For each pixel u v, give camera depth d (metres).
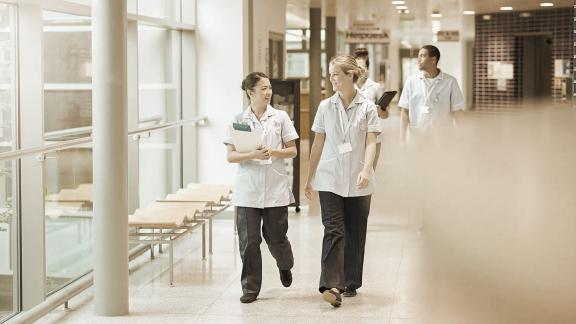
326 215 5.29
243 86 5.66
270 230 5.55
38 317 4.81
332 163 5.27
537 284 0.54
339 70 5.24
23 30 5.32
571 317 0.52
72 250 5.95
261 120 5.59
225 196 7.74
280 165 5.54
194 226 6.46
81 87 6.19
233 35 9.39
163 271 6.69
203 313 5.32
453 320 0.56
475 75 23.22
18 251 5.20
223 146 9.42
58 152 5.66
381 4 17.97
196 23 9.41
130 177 7.31
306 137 22.19
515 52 22.33
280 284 6.16
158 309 5.43
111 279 5.23
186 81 9.45
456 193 0.59
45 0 5.41
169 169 8.89
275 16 11.38
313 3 17.16
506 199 0.56
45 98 5.54
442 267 0.58
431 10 20.58
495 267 0.55
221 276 6.46
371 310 5.28
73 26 6.02
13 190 5.16
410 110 7.62
